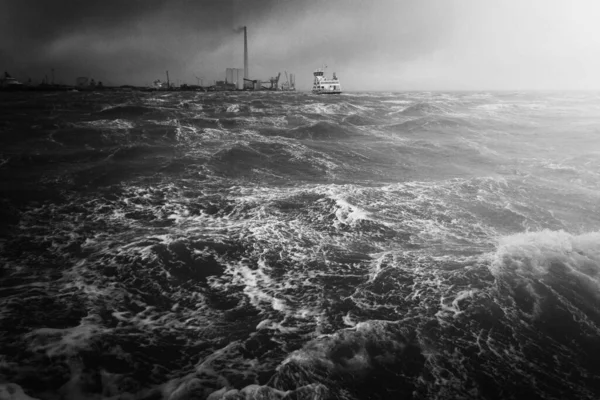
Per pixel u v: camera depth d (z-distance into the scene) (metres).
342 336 4.66
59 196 10.56
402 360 4.33
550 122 29.16
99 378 4.08
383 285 6.04
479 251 7.29
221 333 4.93
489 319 5.07
